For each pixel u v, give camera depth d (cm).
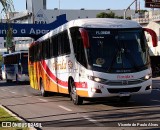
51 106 1752
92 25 1573
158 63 4975
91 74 1514
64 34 1803
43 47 2328
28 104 1919
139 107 1547
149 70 1554
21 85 4144
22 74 4225
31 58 2769
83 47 1563
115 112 1416
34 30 4094
